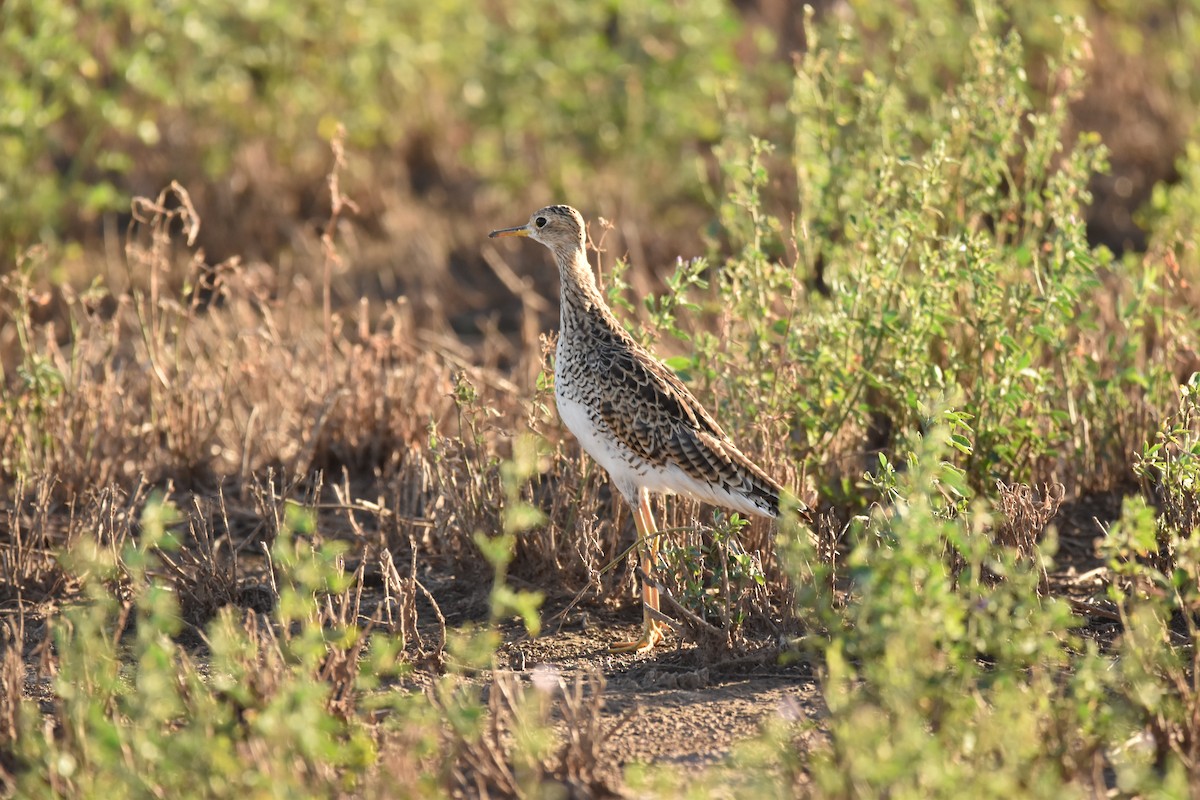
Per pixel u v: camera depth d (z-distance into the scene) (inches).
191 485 636.7
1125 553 439.2
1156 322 674.8
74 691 368.2
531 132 1074.1
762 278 604.1
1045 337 561.9
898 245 634.2
